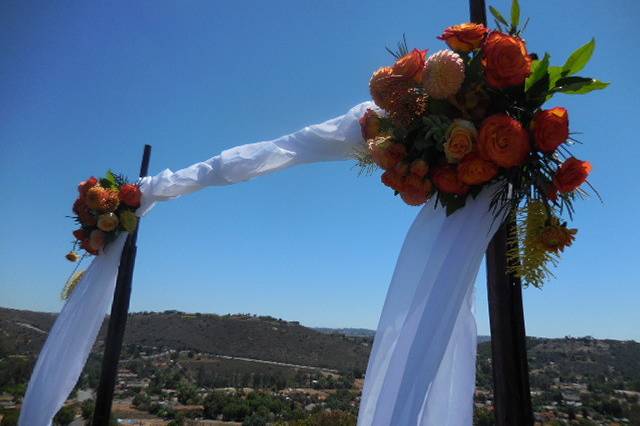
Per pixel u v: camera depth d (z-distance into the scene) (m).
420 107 2.11
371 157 2.48
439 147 2.07
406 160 2.17
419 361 1.85
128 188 4.17
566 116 1.88
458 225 2.08
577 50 1.97
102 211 4.17
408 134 2.18
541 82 1.96
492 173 1.94
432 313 1.92
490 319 2.12
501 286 2.10
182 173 3.97
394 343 2.16
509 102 2.02
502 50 1.90
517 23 2.09
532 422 1.98
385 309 2.22
